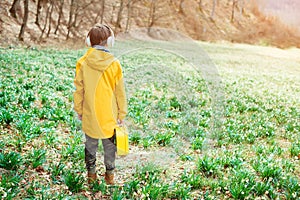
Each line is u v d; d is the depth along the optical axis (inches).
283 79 933.8
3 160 220.5
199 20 2432.3
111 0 1947.6
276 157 301.6
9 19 1275.8
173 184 224.7
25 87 460.1
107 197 208.5
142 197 208.1
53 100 416.5
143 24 1974.7
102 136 197.5
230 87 641.6
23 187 206.1
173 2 2413.9
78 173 233.0
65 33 1418.6
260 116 446.0
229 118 414.9
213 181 235.0
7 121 304.7
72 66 732.0
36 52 919.0
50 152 259.3
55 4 1547.7
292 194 220.4
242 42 2332.7
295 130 392.2
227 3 2906.0
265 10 2738.7
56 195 199.2
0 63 622.5
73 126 319.9
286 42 2327.8
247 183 229.0
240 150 304.8
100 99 194.5
